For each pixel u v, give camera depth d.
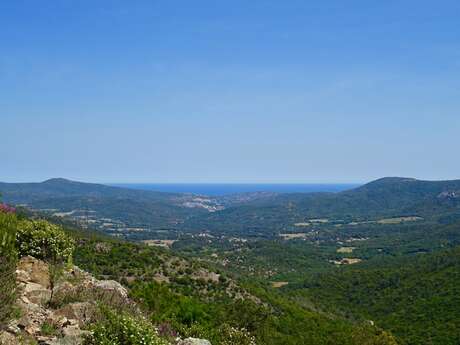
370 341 39.19
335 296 87.31
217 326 16.38
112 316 9.23
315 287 95.00
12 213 13.30
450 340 55.62
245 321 23.47
